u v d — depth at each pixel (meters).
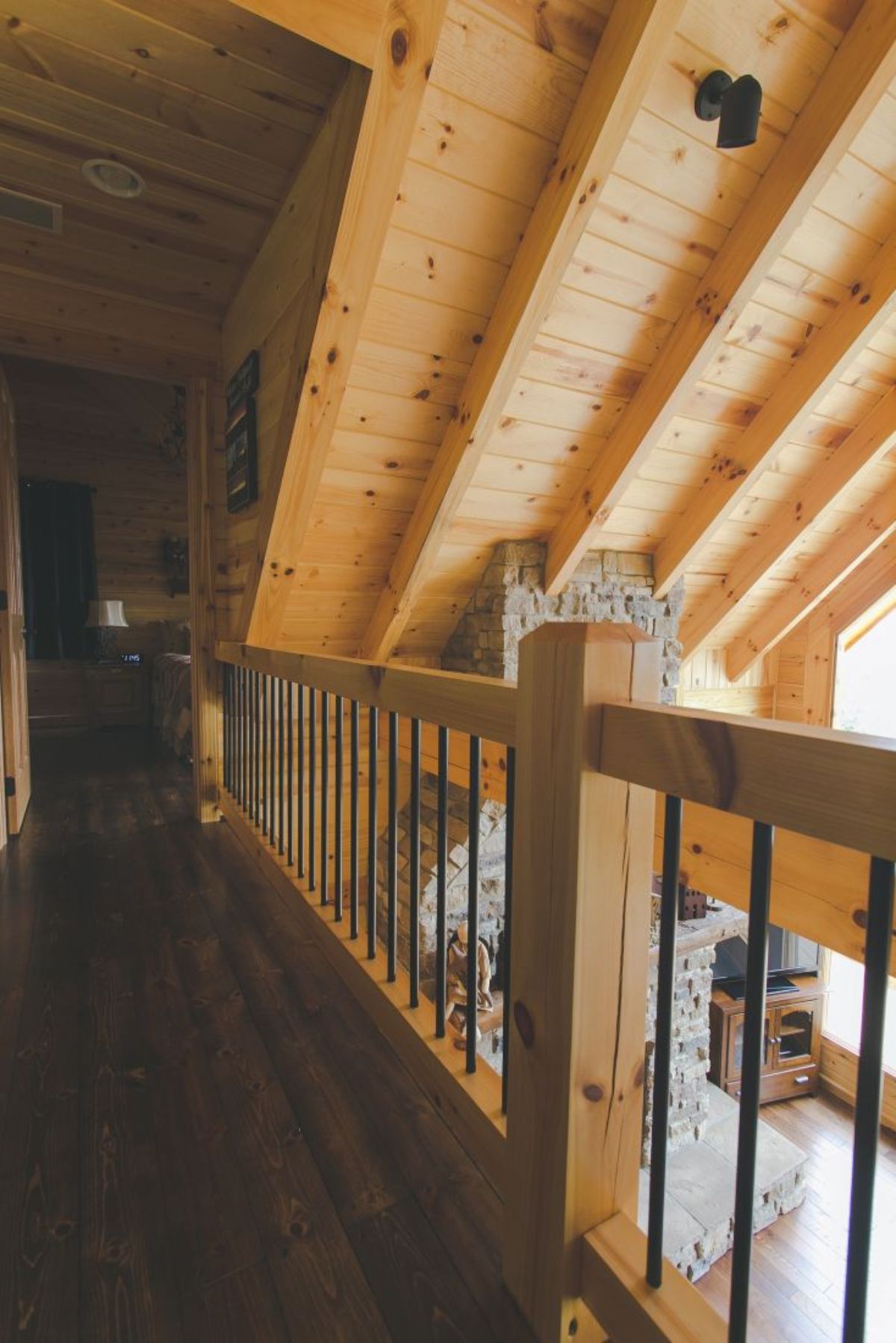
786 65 1.79
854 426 3.31
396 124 1.52
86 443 5.87
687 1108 4.05
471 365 2.21
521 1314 0.93
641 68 1.55
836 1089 4.96
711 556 3.92
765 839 0.66
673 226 2.07
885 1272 3.58
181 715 4.60
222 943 1.99
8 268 2.43
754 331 2.54
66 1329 0.92
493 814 3.45
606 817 0.81
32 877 2.48
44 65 1.67
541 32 1.55
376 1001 1.51
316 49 1.63
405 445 2.39
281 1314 0.95
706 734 0.66
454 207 1.81
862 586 4.84
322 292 1.78
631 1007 0.86
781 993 4.86
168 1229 1.07
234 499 2.84
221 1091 1.38
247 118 1.84
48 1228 1.07
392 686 1.38
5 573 2.88
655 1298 0.77
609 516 2.94
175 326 2.79
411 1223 1.09
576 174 1.71
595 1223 0.86
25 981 1.79
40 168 2.02
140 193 2.14
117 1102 1.35
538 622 3.20
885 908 0.55
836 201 2.20
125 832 2.99
